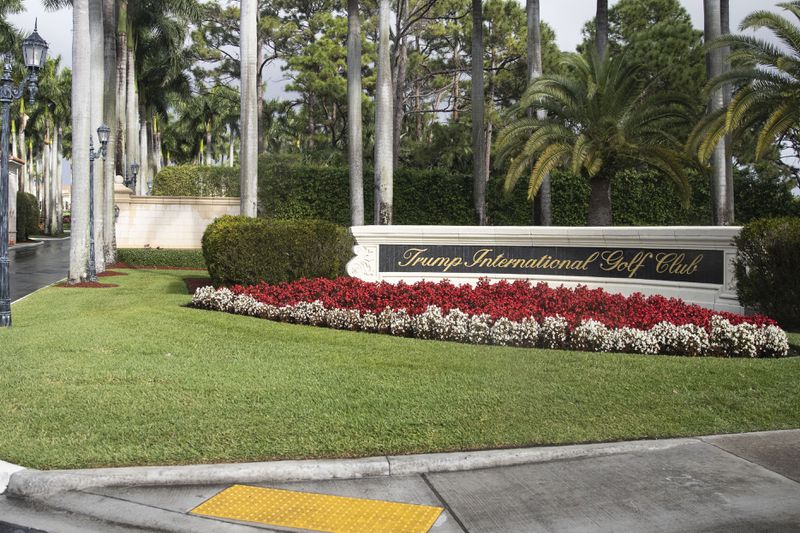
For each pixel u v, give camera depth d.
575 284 14.16
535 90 18.81
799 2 15.87
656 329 9.16
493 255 14.66
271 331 10.27
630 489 4.50
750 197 25.83
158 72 44.34
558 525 3.98
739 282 11.82
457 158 41.28
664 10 32.50
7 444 5.15
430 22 43.38
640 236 13.42
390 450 5.15
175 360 8.20
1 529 3.96
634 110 18.59
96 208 22.44
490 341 9.54
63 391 6.67
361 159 22.27
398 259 14.98
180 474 4.64
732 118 15.71
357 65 22.06
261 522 4.04
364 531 3.92
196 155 82.31
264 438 5.34
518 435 5.46
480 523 4.02
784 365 7.99
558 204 27.03
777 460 5.02
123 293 16.31
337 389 6.82
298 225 14.31
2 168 11.52
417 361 8.16
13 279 21.92
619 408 6.23
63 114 62.50
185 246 29.69
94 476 4.58
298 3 46.22
